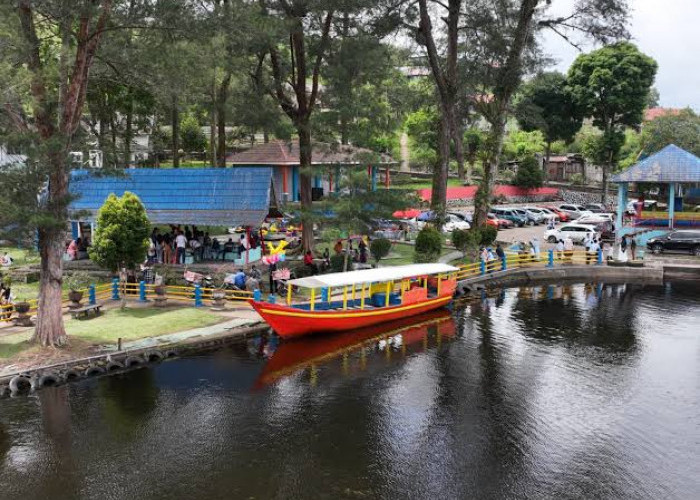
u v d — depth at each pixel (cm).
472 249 3912
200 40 2192
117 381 1978
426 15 3822
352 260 3259
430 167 8081
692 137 6750
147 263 3139
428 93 5766
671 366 2228
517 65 4044
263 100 3681
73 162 2002
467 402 1883
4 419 1698
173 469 1463
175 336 2303
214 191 3234
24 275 3127
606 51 7069
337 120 3444
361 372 2133
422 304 2930
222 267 3061
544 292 3541
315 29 3509
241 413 1773
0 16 1909
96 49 2167
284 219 4741
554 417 1783
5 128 2052
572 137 7944
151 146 5544
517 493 1382
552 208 6319
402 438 1638
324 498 1349
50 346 2086
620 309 3100
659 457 1555
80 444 1573
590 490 1398
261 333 2475
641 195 5109
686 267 3878
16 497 1343
